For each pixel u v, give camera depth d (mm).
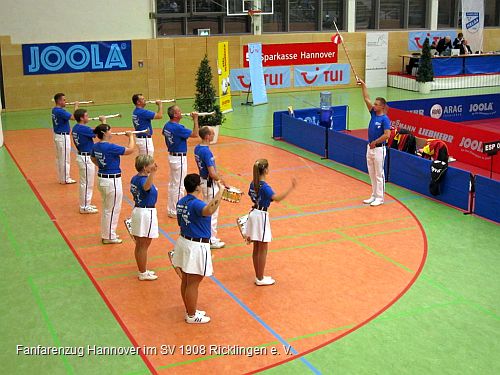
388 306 8438
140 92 25719
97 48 24609
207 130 10070
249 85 26188
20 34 23500
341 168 15430
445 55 29016
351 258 10047
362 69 29422
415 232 11180
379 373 6914
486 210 11883
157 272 9570
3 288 9039
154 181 14359
